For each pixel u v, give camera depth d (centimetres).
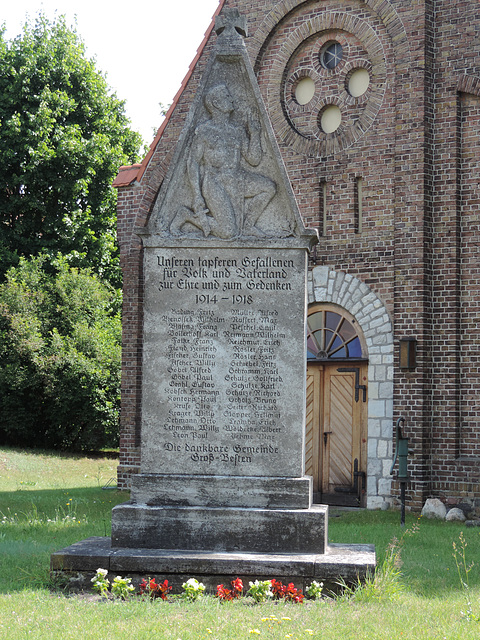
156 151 1669
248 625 602
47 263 3036
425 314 1400
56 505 1397
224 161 837
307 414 1523
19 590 712
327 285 1509
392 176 1460
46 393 2716
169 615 630
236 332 815
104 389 2773
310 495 794
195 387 812
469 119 1409
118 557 728
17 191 3047
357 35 1510
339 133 1520
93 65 3334
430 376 1398
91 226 3238
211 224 827
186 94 1652
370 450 1439
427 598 707
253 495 784
